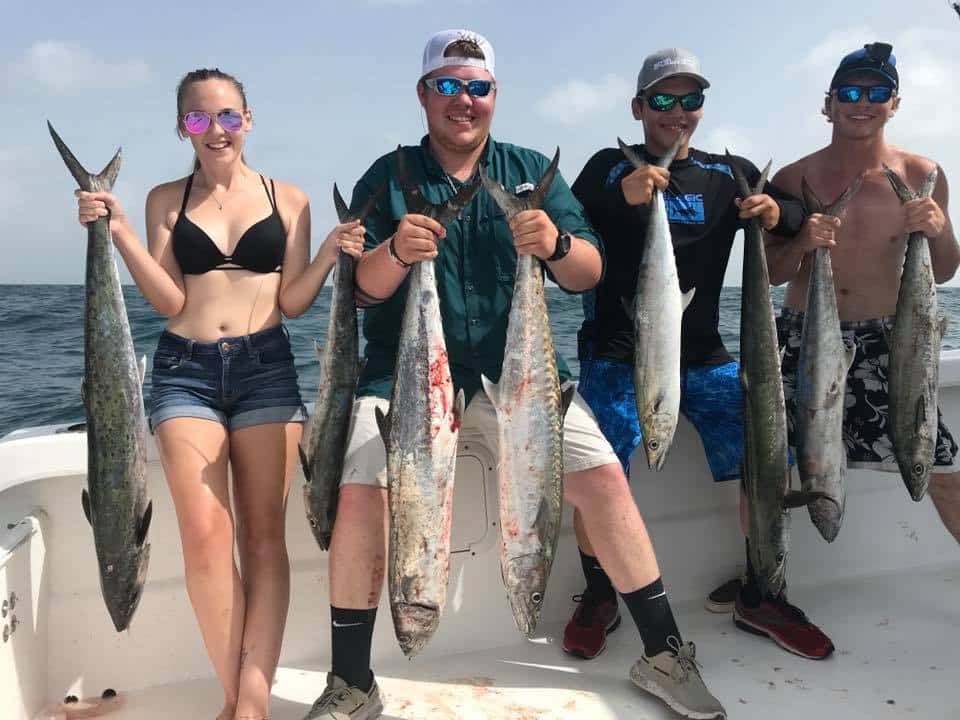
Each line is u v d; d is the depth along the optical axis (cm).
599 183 331
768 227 292
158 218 270
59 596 276
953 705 260
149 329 1510
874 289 332
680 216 318
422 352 246
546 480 250
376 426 266
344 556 251
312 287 269
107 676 279
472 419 292
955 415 377
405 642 243
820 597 344
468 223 288
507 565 252
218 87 262
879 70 319
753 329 292
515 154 303
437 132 290
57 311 2258
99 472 237
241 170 280
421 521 243
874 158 337
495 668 291
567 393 257
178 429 253
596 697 270
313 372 1026
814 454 305
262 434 263
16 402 930
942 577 359
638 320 286
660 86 318
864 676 279
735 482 347
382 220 290
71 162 234
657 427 286
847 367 303
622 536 264
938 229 297
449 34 283
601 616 306
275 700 272
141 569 246
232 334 265
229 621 246
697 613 333
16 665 246
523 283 251
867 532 365
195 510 246
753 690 272
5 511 265
